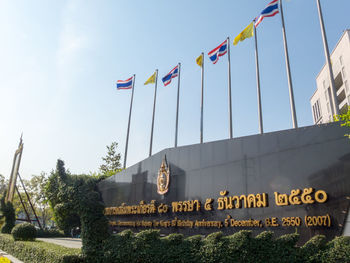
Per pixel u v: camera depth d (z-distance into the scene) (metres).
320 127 14.16
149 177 23.59
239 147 17.27
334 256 10.66
